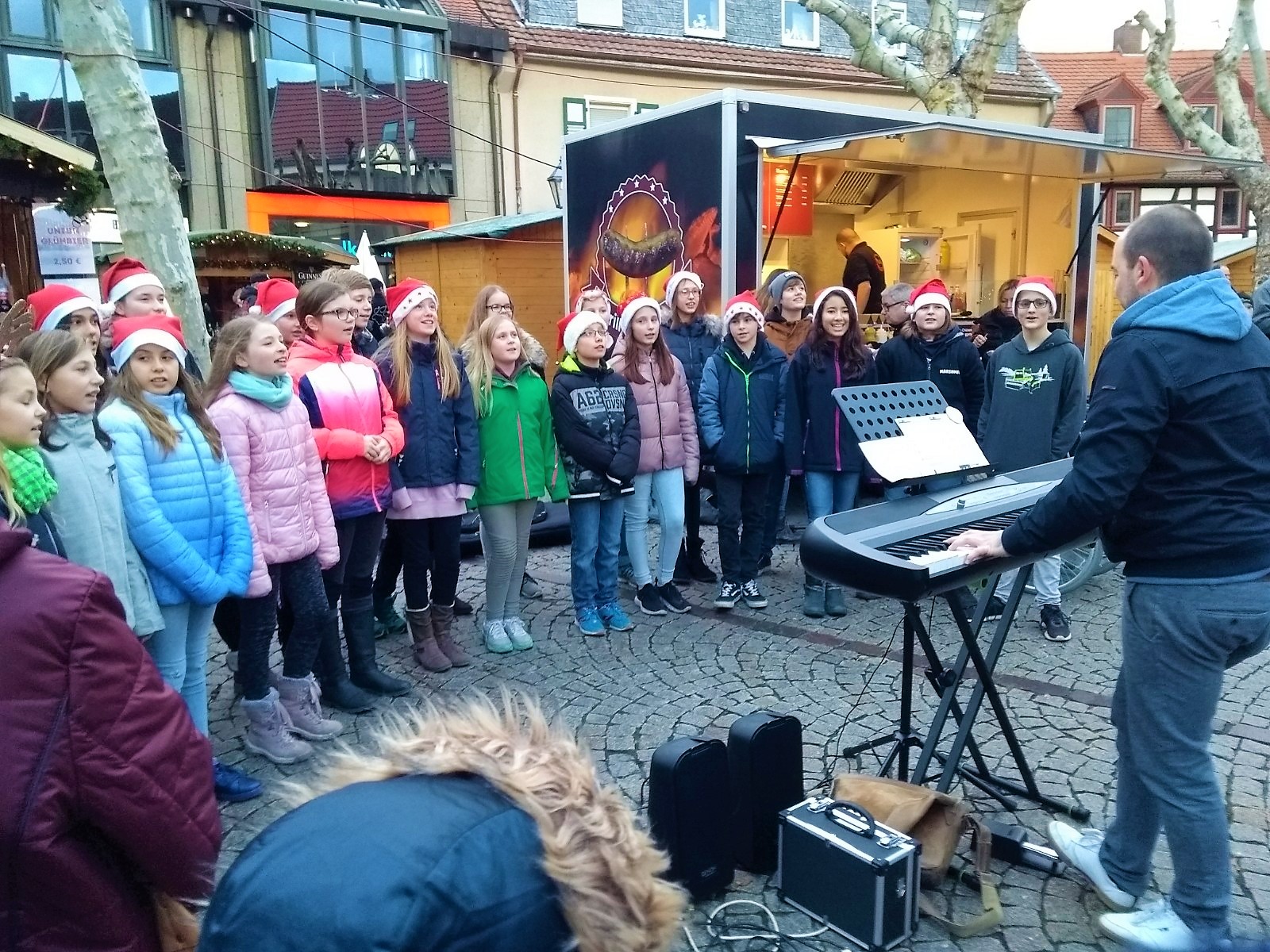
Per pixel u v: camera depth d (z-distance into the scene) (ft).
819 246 32.24
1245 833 9.61
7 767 4.54
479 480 14.20
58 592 4.73
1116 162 25.61
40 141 23.17
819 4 33.53
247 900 2.49
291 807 2.97
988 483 10.09
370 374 13.05
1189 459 6.93
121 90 17.11
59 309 11.34
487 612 15.19
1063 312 29.81
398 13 54.24
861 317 28.73
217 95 51.34
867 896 7.82
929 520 8.72
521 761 2.92
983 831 8.64
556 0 59.57
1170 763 7.27
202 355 18.37
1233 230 72.38
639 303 16.22
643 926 2.87
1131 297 7.52
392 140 55.47
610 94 60.23
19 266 26.05
